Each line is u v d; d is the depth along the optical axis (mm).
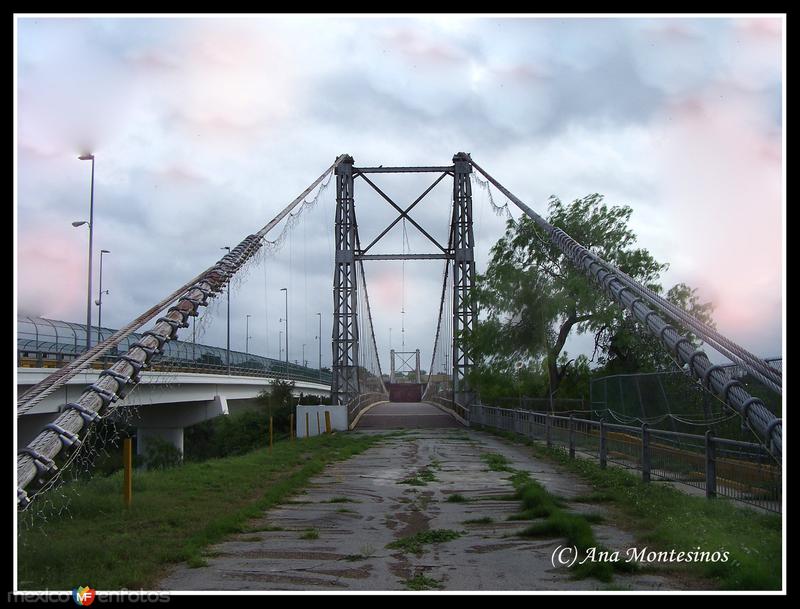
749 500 10016
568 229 29938
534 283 29625
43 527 9438
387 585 6961
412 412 48375
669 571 7297
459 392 41562
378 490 13836
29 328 24078
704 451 11492
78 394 24547
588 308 27672
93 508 10789
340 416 34656
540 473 16156
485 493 13195
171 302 13594
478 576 7238
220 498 12180
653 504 10602
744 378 12117
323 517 10828
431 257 44469
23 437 23188
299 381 62594
